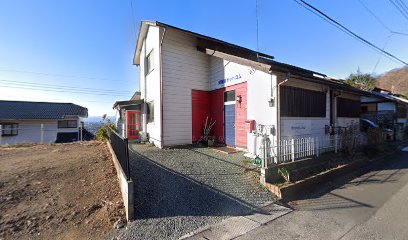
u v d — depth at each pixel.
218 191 4.98
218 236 3.41
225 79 9.70
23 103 21.23
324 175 6.24
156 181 5.22
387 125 15.86
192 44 10.41
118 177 5.37
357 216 4.08
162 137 9.34
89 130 22.09
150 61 11.27
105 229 3.55
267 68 6.50
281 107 6.95
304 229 3.62
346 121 10.38
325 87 8.70
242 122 8.65
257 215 4.15
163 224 3.69
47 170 6.19
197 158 7.34
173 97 9.73
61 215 3.92
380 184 6.04
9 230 3.45
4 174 5.79
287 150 6.41
